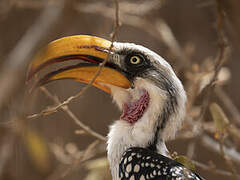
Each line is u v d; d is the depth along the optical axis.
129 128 8.05
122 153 7.95
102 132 15.78
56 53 7.82
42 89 9.08
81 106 15.61
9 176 12.70
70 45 7.89
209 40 15.42
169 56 12.52
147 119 7.95
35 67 7.77
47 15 11.52
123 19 13.12
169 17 15.66
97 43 8.04
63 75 8.03
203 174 15.09
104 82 8.09
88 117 15.73
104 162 9.96
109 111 16.00
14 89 10.52
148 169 7.57
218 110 8.77
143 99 8.08
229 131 10.36
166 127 7.96
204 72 10.49
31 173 13.75
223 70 11.35
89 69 8.03
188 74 11.10
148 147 7.93
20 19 14.25
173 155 8.24
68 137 14.90
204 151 15.17
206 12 15.34
